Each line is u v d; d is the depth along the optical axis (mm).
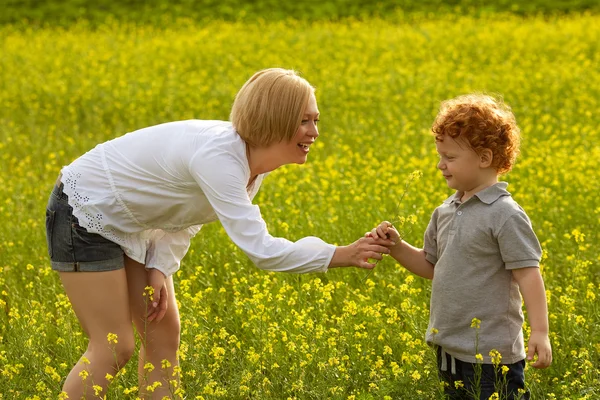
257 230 4445
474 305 4582
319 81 17547
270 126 4438
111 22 27141
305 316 5770
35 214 9398
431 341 4754
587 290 5926
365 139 12820
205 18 27141
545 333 4414
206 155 4422
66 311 6461
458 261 4613
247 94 4496
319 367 5102
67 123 14742
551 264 7188
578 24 22688
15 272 7734
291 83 4461
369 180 10156
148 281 5000
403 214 8359
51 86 17266
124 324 4785
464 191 4738
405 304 5668
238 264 7367
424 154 11477
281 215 8875
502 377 4613
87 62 20125
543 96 15312
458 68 18562
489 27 23266
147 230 4988
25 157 12664
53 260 4738
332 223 8273
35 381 5293
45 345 5883
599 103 14867
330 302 6605
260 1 28797
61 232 4672
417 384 4961
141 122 14719
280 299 6020
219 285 7320
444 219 4758
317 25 24938
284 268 4496
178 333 5211
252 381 5230
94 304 4727
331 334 5762
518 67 18031
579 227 7926
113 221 4672
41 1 29156
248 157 4625
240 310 6090
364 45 21297
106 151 4723
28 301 6383
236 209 4418
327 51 20625
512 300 4590
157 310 5016
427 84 16500
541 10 26547
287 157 4613
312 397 5059
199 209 4727
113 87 17406
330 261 4520
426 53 19922
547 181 9750
